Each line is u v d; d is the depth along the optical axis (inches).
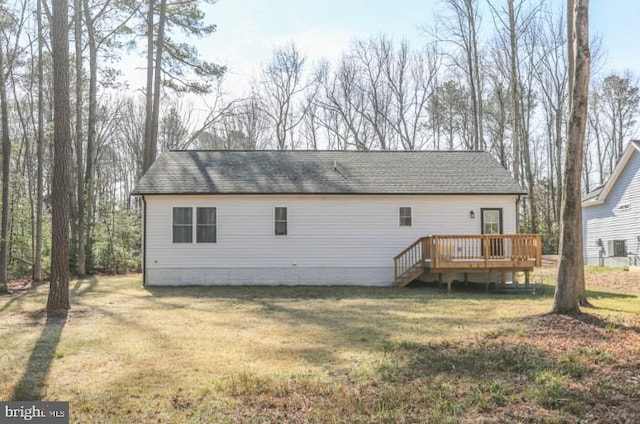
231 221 678.5
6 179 629.9
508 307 460.4
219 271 674.8
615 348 259.9
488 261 620.1
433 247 618.5
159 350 291.1
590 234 975.0
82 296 559.8
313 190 676.7
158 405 195.0
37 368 252.1
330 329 355.9
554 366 229.9
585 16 351.9
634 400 189.0
